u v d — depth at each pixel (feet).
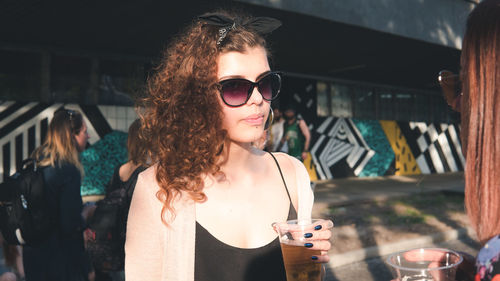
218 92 4.09
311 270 3.62
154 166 4.31
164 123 4.25
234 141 4.39
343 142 45.03
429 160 52.75
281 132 31.09
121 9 22.25
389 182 40.19
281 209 4.53
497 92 2.44
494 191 2.42
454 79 2.97
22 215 8.24
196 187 4.05
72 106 30.42
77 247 9.04
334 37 29.76
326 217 23.54
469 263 3.11
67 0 20.51
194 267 3.99
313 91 43.91
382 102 50.01
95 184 30.99
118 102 32.68
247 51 4.06
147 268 4.02
